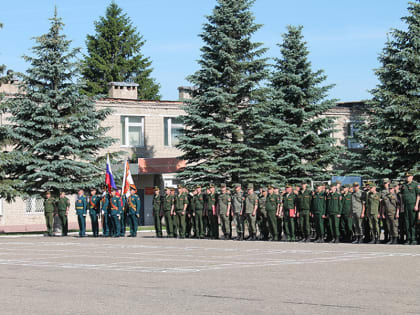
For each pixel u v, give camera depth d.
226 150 37.97
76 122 35.78
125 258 18.33
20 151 35.41
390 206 22.45
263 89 38.03
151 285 12.20
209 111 37.91
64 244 26.03
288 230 25.62
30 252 21.64
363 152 45.62
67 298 10.88
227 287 11.74
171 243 25.06
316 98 43.09
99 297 10.90
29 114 35.97
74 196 45.81
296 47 42.97
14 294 11.50
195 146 36.81
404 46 39.19
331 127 44.53
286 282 12.25
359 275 13.06
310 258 17.09
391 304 9.70
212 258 17.75
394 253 18.12
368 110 46.16
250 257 17.83
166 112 49.25
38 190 36.38
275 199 25.91
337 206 23.86
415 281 12.09
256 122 37.94
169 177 47.31
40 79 36.62
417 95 38.78
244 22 38.53
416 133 37.31
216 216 27.98
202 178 37.25
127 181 32.19
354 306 9.58
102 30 78.19
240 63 37.97
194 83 38.00
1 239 31.25
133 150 47.75
